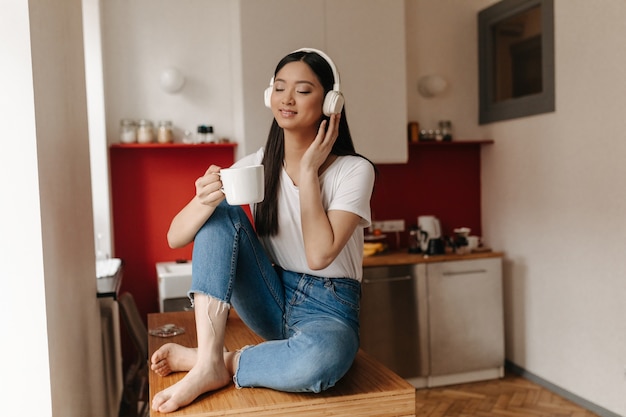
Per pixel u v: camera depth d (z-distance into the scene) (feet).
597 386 11.80
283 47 12.80
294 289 6.21
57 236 5.79
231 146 13.91
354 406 5.55
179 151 13.88
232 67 13.87
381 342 13.07
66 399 5.92
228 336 7.65
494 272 13.82
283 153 6.31
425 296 13.33
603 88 11.42
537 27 13.42
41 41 5.38
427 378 13.55
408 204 15.38
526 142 13.80
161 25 13.60
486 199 15.58
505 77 14.67
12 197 4.97
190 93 13.80
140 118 13.52
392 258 13.39
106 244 12.62
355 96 13.39
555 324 12.98
